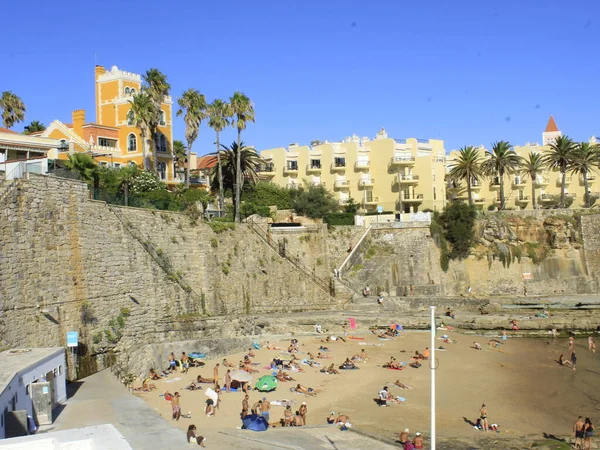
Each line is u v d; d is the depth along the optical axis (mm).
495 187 140375
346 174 132000
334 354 62375
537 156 124562
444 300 86625
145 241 57062
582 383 54469
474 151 113000
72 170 63250
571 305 87500
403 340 70438
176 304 60531
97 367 45844
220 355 58188
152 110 85812
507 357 64375
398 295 92500
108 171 71125
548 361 62812
